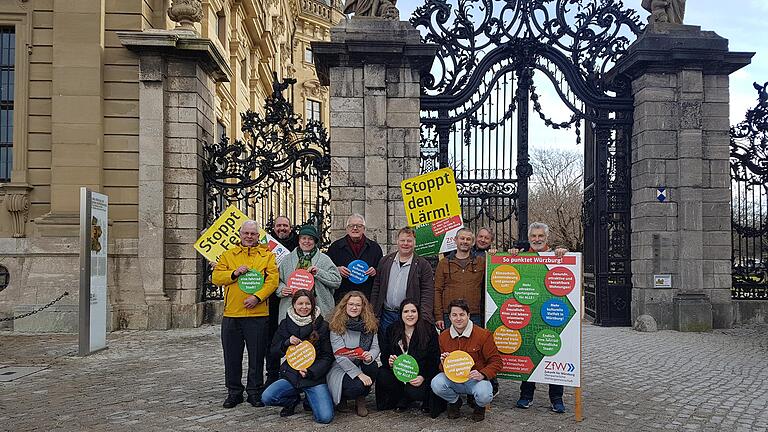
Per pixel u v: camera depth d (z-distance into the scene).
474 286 7.74
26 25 14.41
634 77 14.98
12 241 14.08
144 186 14.22
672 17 14.77
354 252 8.33
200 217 14.80
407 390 7.21
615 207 15.14
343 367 7.09
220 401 7.79
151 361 10.38
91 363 10.23
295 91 44.53
